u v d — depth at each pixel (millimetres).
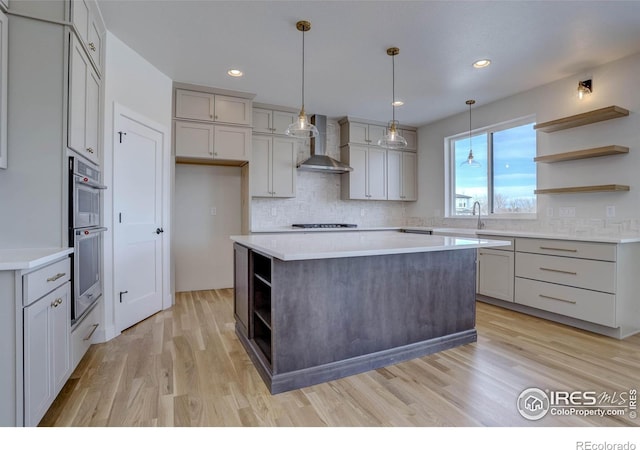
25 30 1932
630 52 3029
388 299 2318
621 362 2328
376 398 1875
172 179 3764
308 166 4605
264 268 2490
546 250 3223
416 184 5609
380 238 2715
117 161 2824
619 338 2777
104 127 2652
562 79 3611
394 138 2977
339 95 4141
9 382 1389
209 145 3977
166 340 2734
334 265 2119
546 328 3045
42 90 1954
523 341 2732
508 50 3018
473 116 4613
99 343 2645
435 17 2531
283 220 4965
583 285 2938
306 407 1783
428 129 5383
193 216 4441
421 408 1772
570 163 3523
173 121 3799
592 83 3350
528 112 3932
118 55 2836
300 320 2012
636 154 3029
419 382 2059
